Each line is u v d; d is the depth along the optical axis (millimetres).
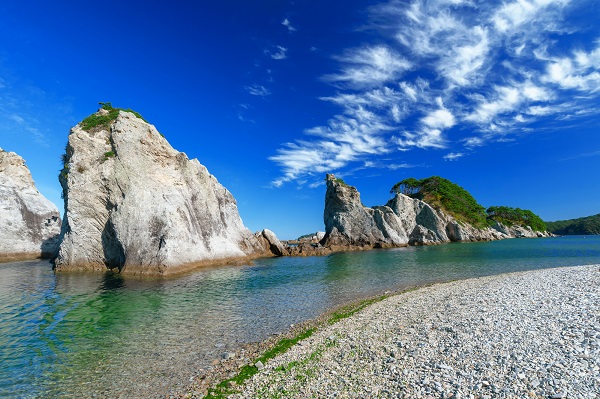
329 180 97375
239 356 14633
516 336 12523
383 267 45375
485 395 8695
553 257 49938
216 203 56750
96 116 48812
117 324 19703
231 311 22641
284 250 73438
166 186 46500
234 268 46812
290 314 21797
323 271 42969
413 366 11141
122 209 42406
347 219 91000
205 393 11172
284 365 12984
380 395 9516
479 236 117438
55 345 16281
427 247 86188
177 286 32375
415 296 24000
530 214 185250
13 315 21734
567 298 17219
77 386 12023
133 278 37562
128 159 44375
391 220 94438
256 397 10508
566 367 9586
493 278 29438
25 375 12969
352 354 13227
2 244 60125
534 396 8375
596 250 62750
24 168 67938
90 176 44094
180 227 45156
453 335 13633
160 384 12078
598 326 12359
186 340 16938
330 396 9891
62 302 25422
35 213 66062
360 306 22719
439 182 130125
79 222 43844
